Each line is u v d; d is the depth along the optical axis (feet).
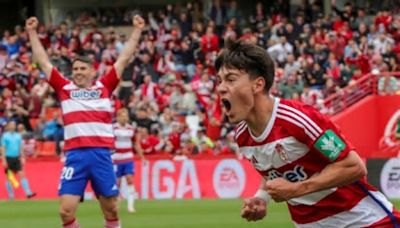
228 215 87.35
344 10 154.92
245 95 25.82
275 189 25.66
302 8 161.79
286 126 26.21
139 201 110.22
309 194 27.35
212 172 116.67
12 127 112.16
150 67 148.77
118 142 91.76
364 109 127.75
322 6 167.02
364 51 142.20
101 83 55.16
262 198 28.25
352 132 127.44
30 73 149.28
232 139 122.83
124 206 101.19
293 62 137.90
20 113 136.77
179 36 159.22
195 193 116.78
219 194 116.47
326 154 26.08
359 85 129.39
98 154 53.57
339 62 140.46
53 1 183.83
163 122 129.08
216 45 151.84
